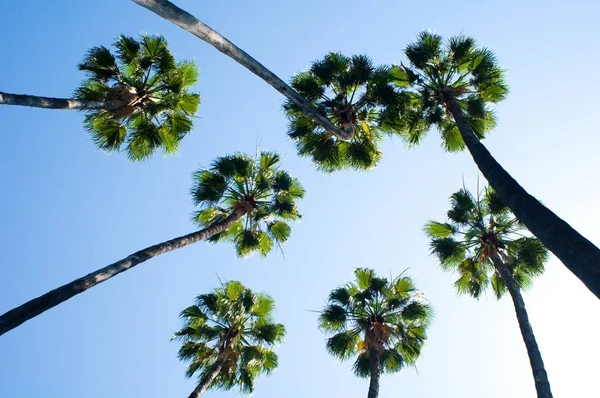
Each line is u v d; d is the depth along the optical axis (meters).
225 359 16.25
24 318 6.93
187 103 15.62
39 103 11.04
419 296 16.33
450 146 15.61
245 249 17.12
